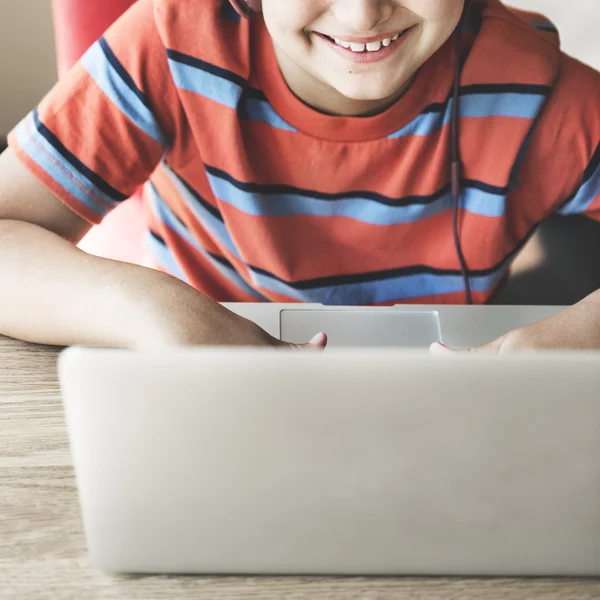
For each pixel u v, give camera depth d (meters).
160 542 0.41
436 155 0.93
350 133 0.90
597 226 1.23
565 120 0.92
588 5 1.43
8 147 0.87
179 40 0.89
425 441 0.37
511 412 0.36
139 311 0.61
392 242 1.00
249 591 0.42
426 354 0.36
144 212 1.15
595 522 0.40
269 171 0.95
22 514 0.47
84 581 0.42
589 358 0.35
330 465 0.38
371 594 0.42
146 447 0.38
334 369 0.36
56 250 0.73
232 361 0.36
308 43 0.81
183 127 0.93
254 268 1.03
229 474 0.39
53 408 0.57
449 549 0.41
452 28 0.80
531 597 0.42
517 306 0.74
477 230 0.98
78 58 0.96
